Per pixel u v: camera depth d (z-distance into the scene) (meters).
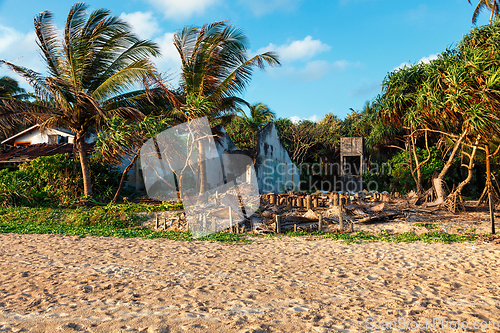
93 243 8.51
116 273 5.56
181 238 9.23
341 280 5.26
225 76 16.08
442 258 6.82
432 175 19.70
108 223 11.64
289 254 7.35
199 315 3.62
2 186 14.94
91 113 16.31
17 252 7.24
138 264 6.29
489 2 21.94
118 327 3.27
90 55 15.67
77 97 15.17
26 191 15.06
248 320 3.51
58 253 7.21
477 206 15.27
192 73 15.38
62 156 17.56
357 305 4.05
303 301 4.19
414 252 7.47
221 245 8.36
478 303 4.12
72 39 15.13
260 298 4.31
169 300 4.17
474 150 13.45
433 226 10.76
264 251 7.68
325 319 3.56
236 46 15.36
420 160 20.19
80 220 11.85
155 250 7.70
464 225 10.94
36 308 3.81
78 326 3.28
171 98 15.62
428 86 13.24
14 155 21.16
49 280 5.05
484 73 11.45
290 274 5.63
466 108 12.05
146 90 15.54
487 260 6.57
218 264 6.37
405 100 14.99
